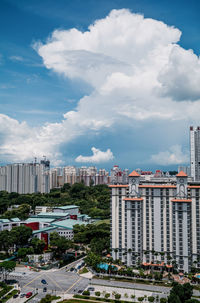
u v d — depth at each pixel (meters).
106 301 188.38
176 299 168.38
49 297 188.62
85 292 198.25
